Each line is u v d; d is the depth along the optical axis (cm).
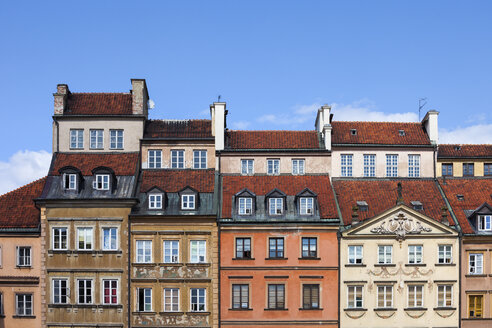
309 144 5372
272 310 4725
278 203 4891
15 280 4734
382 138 5441
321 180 5181
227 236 4797
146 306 4744
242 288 4772
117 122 5262
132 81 5316
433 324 4709
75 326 4684
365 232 4762
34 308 4734
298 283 4756
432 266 4753
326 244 4781
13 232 4769
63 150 5234
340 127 5559
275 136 5491
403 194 5131
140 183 5059
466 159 5581
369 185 5231
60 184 4906
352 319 4706
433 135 5416
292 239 4794
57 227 4788
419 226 4772
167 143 5266
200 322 4706
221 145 5253
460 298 4725
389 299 4744
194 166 5262
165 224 4791
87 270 4728
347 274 4744
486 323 4747
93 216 4788
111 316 4703
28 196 5050
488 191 5228
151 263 4738
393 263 4750
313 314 4725
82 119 5253
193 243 4809
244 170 5259
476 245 4803
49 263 4744
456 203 5078
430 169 5356
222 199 4959
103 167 4884
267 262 4769
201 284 4747
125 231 4772
